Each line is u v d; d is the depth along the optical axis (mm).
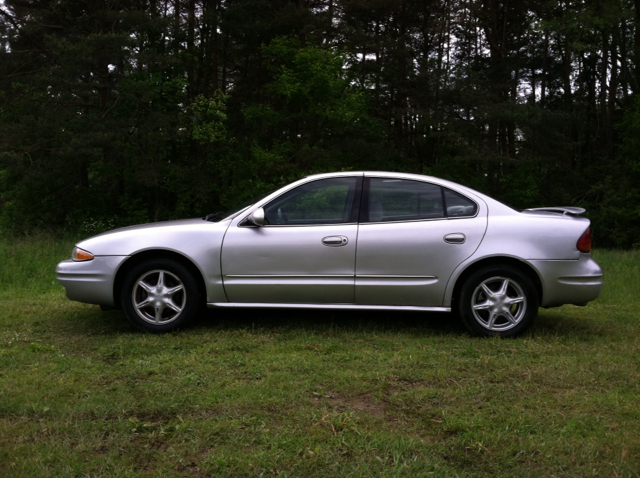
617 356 4598
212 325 5480
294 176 25469
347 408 3426
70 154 20672
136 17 22125
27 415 3264
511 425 3164
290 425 3143
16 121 22391
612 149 32031
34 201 24469
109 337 5059
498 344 4871
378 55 31562
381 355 4535
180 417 3188
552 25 27625
